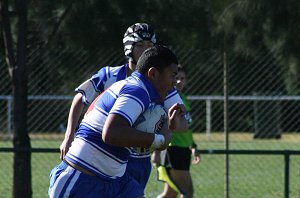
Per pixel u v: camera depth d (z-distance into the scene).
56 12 26.73
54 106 37.72
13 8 27.48
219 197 31.78
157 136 13.72
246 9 26.52
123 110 13.42
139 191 15.23
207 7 26.94
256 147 49.41
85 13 26.12
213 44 28.19
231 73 31.98
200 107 48.69
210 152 23.88
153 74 13.84
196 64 30.39
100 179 14.44
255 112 48.53
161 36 27.33
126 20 26.25
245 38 27.48
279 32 27.02
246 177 37.69
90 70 28.97
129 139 13.38
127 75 18.22
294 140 50.28
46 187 32.66
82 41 26.97
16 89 25.75
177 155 25.41
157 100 13.98
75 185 14.35
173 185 25.52
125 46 18.19
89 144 14.27
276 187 34.50
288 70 30.05
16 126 25.77
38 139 46.78
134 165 18.36
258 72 32.38
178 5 26.67
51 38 25.84
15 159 25.62
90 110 14.58
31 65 26.17
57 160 41.28
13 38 28.66
